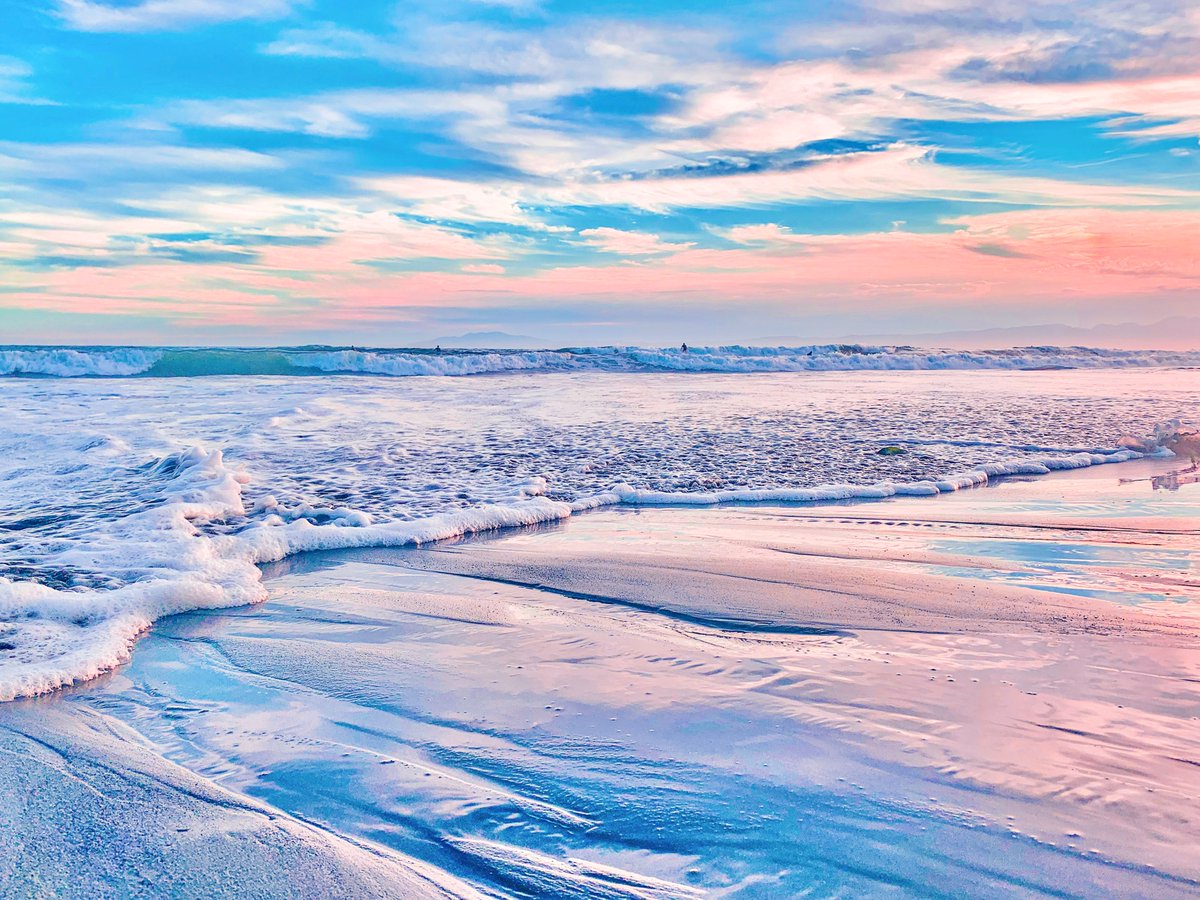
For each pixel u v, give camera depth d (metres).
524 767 3.37
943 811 2.99
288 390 23.16
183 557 6.51
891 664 4.45
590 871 2.68
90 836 2.83
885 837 2.84
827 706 3.90
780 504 9.29
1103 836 2.82
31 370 30.42
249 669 4.52
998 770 3.27
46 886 2.53
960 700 3.95
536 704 3.99
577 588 6.07
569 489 9.95
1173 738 3.54
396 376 31.78
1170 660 4.46
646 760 3.41
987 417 17.09
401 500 9.21
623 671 4.42
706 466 11.44
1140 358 44.31
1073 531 7.73
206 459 10.54
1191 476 10.85
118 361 31.73
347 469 11.16
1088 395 22.42
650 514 8.87
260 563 6.92
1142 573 6.23
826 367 39.56
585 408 19.08
